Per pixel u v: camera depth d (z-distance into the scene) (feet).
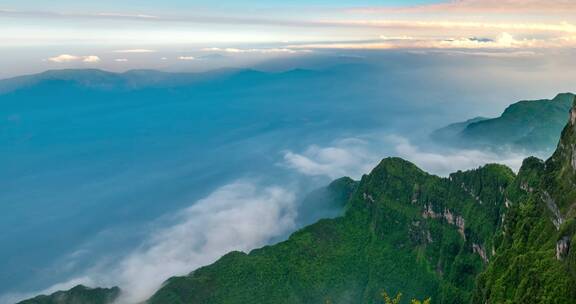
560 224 462.19
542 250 458.09
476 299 540.93
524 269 449.48
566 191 486.79
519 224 544.21
